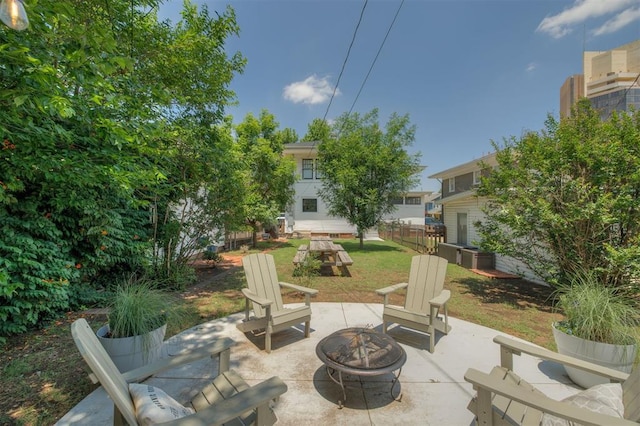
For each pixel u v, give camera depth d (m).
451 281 6.68
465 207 10.15
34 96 2.09
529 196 4.96
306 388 2.40
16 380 2.52
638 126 4.25
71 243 4.41
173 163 5.25
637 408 1.39
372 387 2.42
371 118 13.20
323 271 7.71
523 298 5.30
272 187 13.76
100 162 3.38
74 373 2.64
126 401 1.29
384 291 3.41
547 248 5.03
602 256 4.25
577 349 2.50
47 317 3.88
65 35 2.31
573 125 4.80
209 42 5.82
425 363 2.82
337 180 12.91
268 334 3.00
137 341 2.45
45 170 3.05
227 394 1.72
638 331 2.44
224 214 6.68
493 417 1.49
